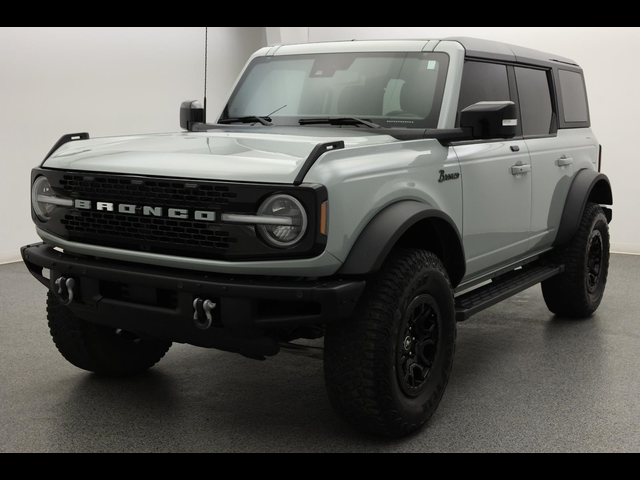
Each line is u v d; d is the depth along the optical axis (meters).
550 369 3.99
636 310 5.38
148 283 2.79
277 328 2.92
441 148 3.31
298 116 3.76
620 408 3.40
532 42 7.92
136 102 7.85
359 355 2.79
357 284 2.68
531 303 5.63
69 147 3.31
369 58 3.76
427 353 3.17
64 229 3.06
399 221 2.80
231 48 9.09
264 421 3.21
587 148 5.02
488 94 3.84
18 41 6.65
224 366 3.98
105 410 3.31
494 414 3.32
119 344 3.64
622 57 7.52
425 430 3.13
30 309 5.16
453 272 3.41
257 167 2.64
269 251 2.62
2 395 3.48
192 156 2.83
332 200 2.60
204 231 2.70
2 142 6.63
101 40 7.40
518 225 4.05
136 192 2.81
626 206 7.71
